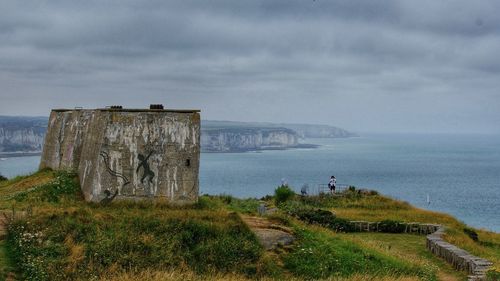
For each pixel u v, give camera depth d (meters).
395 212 44.00
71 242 22.30
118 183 27.53
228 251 23.39
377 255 26.75
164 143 28.02
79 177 30.97
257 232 25.67
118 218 24.59
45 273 19.77
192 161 28.23
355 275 23.25
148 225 24.12
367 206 46.59
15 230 22.88
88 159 29.36
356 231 37.72
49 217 24.08
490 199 144.75
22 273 19.67
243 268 22.91
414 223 38.34
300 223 30.00
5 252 21.25
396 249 31.89
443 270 27.56
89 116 32.88
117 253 22.06
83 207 26.44
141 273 20.75
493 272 23.84
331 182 53.22
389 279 22.95
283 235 25.70
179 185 28.05
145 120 27.97
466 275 26.22
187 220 24.75
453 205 130.88
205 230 24.34
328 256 25.03
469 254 28.25
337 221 37.59
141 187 27.72
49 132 41.66
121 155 27.61
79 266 20.94
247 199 45.25
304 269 23.73
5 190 33.09
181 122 28.30
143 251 22.58
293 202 43.25
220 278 21.47
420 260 28.45
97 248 22.03
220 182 180.75
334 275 23.53
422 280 24.27
